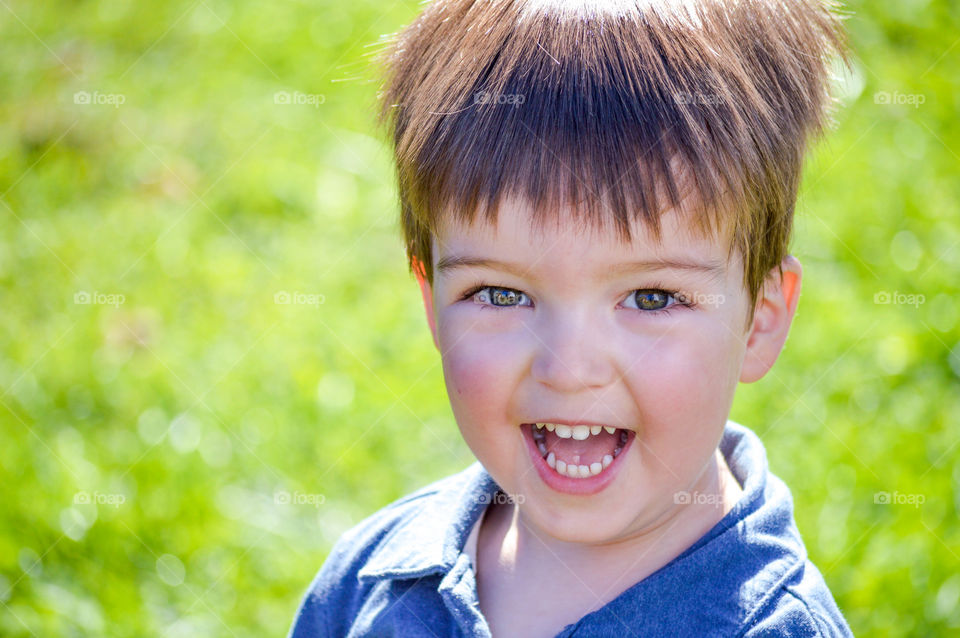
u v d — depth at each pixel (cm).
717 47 151
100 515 337
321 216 503
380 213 500
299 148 545
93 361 411
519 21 155
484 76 153
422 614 172
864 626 286
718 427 155
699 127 144
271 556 333
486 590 173
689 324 148
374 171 524
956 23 557
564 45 149
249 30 635
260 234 492
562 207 142
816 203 445
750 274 156
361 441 377
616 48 148
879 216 444
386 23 623
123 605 313
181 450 370
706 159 144
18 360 410
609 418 147
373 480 362
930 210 447
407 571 175
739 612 145
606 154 142
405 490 356
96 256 473
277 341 424
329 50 614
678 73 147
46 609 308
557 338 145
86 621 308
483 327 153
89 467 358
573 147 142
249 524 343
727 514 155
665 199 142
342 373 406
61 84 596
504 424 155
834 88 187
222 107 576
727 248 150
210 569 327
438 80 161
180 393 396
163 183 527
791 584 149
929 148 482
